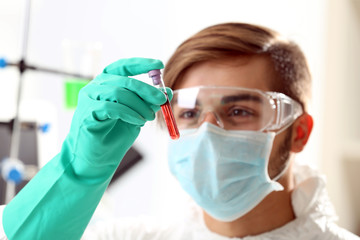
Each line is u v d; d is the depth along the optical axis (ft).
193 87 4.35
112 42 9.75
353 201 9.37
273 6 9.52
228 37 4.28
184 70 4.48
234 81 4.32
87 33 9.70
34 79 9.32
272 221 4.42
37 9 9.43
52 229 3.30
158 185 9.66
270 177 4.37
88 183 3.31
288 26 9.42
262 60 4.39
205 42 4.30
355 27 9.32
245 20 9.55
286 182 4.54
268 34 4.46
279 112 4.25
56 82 9.30
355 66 9.36
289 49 4.60
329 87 9.29
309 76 4.84
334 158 9.32
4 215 3.43
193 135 4.22
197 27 9.56
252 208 4.33
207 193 4.24
